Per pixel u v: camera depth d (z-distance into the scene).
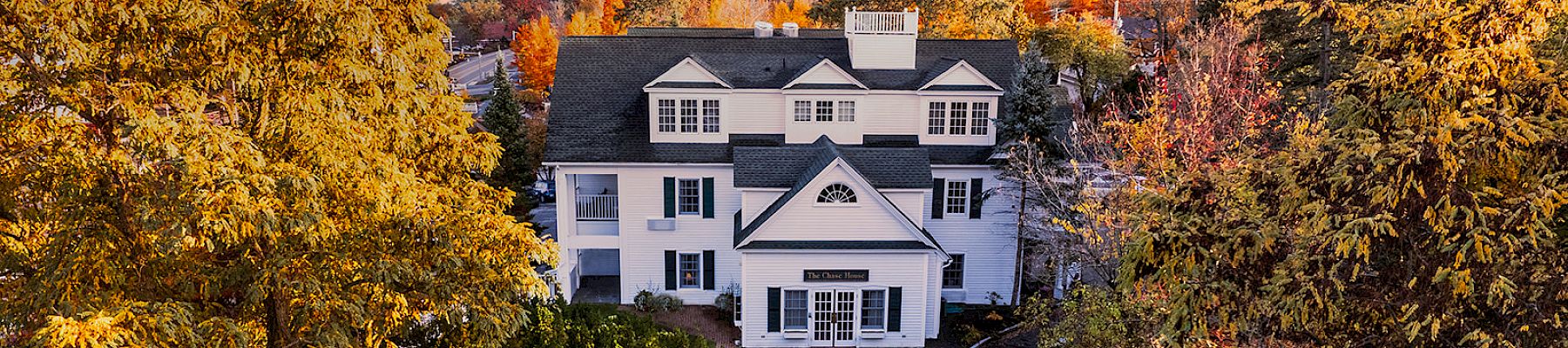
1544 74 10.30
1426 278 10.94
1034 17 75.38
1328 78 35.22
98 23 11.37
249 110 13.23
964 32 54.09
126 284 12.02
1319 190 11.73
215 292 12.84
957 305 27.39
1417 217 10.76
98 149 11.27
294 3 11.84
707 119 26.97
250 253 12.94
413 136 14.13
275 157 12.66
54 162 10.99
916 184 23.81
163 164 11.07
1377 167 10.40
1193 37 39.34
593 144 26.64
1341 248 10.50
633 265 27.47
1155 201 13.52
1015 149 25.44
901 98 27.31
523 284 14.88
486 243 14.69
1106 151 27.75
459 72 94.38
